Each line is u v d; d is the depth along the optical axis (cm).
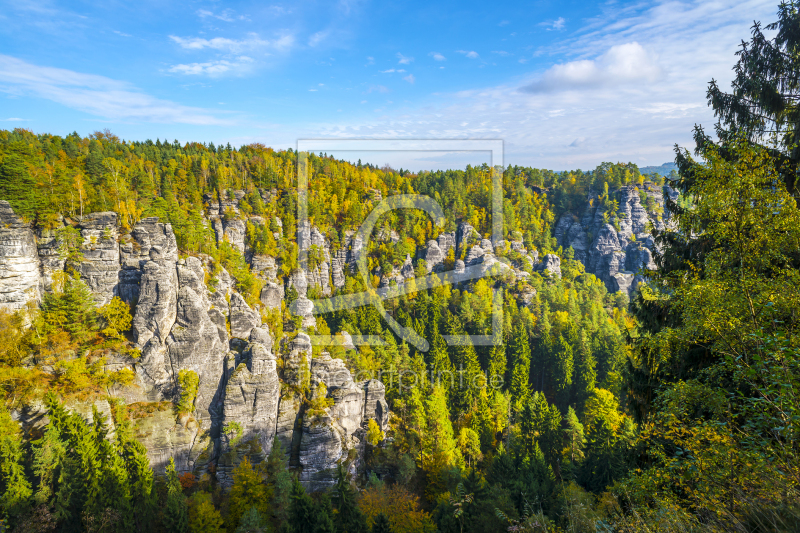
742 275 1203
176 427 6072
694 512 989
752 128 1892
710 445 984
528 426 6022
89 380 5803
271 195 12769
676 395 1178
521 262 13600
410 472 5669
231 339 7219
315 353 7556
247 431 6284
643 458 1819
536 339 9369
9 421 4862
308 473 6203
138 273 6831
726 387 1191
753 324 1041
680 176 2072
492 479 4438
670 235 2038
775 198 1216
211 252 8275
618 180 17338
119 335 6412
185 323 6519
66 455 4244
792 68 1752
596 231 16800
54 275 6375
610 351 8369
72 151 10319
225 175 12319
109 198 7275
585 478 4572
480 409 7106
